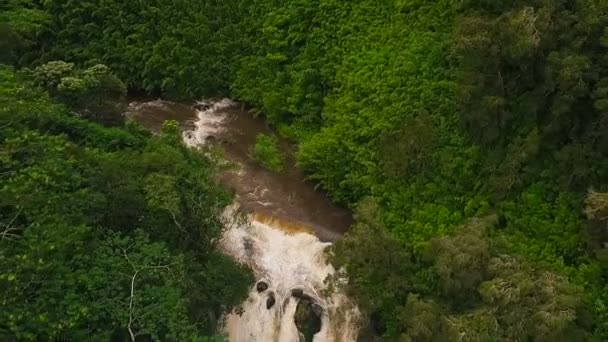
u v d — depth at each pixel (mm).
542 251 25203
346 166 32156
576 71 24016
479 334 20594
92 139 29359
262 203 32031
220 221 27234
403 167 29562
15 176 20328
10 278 16984
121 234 22766
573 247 25000
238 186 33156
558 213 25734
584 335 21875
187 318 21328
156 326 20125
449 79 30500
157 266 21422
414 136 29141
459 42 27062
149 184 23953
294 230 30484
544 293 21703
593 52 24828
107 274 20547
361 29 34844
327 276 27141
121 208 23359
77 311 18438
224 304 24484
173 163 26094
